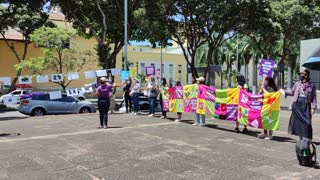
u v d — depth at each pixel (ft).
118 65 185.57
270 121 35.86
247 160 28.02
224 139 35.76
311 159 26.66
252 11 86.99
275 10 96.89
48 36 120.78
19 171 24.86
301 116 30.42
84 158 28.17
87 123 47.21
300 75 31.24
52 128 42.96
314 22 102.73
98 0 84.84
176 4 86.28
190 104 47.09
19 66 123.24
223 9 84.17
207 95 43.98
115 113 59.98
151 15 84.48
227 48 204.85
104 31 86.74
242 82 40.47
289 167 26.43
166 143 33.50
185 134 38.22
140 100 73.05
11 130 41.65
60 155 29.04
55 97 70.95
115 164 26.66
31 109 70.95
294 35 105.81
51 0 85.97
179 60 234.99
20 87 144.36
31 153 29.63
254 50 165.27
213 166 26.30
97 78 64.03
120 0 86.48
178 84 51.44
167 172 24.84
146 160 27.73
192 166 26.27
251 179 23.61
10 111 92.02
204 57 192.13
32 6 82.43
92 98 130.00
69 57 135.03
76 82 152.97
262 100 36.81
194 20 90.89
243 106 38.96
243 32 96.78
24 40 141.28
